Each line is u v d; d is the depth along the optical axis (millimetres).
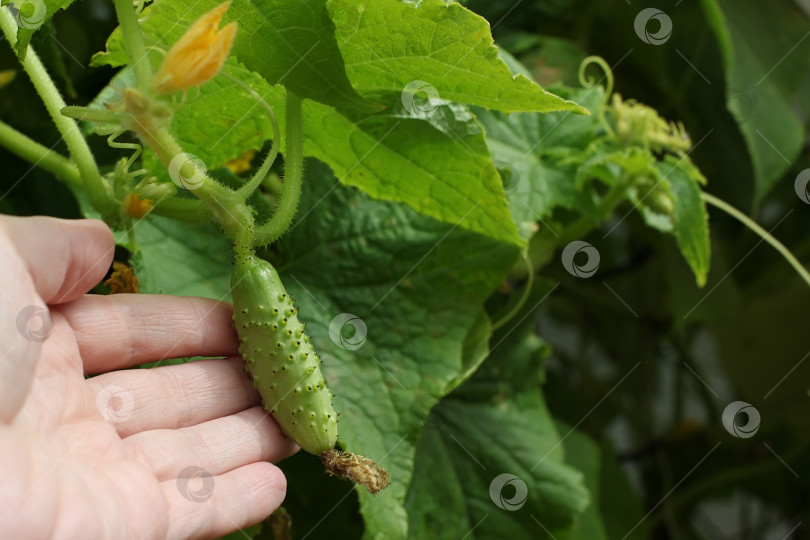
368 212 628
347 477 531
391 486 587
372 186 602
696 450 947
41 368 518
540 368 678
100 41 684
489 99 542
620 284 913
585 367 948
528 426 669
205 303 561
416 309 619
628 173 644
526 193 641
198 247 607
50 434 513
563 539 653
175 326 554
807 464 905
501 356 674
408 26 517
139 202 552
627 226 865
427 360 611
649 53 792
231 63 553
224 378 555
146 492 517
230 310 564
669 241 796
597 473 750
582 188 650
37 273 518
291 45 518
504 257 624
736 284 871
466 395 669
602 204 654
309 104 562
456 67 529
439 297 622
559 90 664
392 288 620
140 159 612
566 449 746
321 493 686
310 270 620
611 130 660
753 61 743
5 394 499
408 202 604
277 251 626
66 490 500
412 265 624
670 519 927
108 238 538
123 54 572
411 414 601
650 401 941
